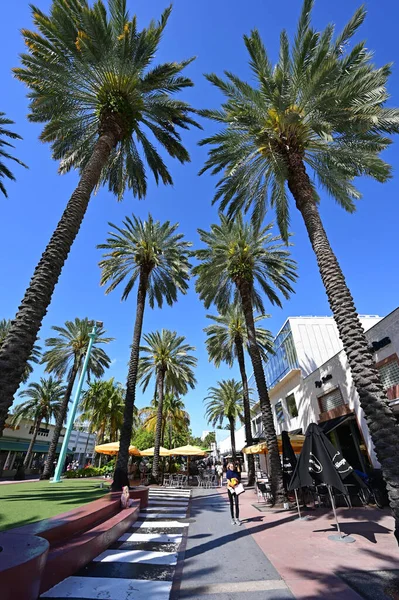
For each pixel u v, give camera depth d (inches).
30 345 216.7
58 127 438.6
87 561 196.4
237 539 259.3
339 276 287.7
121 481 462.0
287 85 359.9
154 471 871.7
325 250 310.8
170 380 1194.0
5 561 117.0
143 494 434.0
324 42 370.9
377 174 398.3
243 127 450.6
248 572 179.9
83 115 447.5
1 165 591.8
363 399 219.1
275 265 691.4
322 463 271.3
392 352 435.2
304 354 845.8
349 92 344.2
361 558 192.1
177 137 486.3
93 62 371.6
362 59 360.2
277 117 402.9
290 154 398.0
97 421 1449.3
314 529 279.4
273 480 452.1
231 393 1432.1
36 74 378.9
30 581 118.8
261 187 504.4
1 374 195.6
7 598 106.6
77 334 1162.6
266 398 515.2
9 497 373.7
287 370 965.2
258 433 1393.9
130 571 183.0
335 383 602.5
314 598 141.1
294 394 850.8
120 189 546.3
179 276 778.2
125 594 151.1
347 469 267.1
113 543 246.8
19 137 573.0
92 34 354.9
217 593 151.6
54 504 309.0
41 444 1670.8
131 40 386.0
